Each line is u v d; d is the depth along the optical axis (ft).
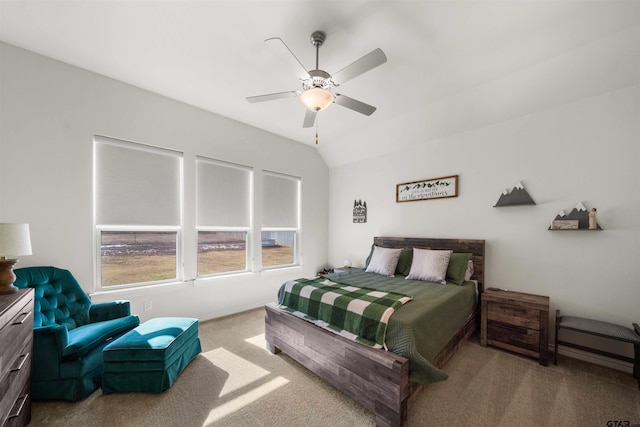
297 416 5.66
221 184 12.09
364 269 13.23
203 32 6.81
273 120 12.39
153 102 10.00
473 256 10.59
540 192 9.29
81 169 8.53
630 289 7.66
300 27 6.55
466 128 11.07
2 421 4.17
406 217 13.28
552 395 6.34
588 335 8.16
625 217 7.77
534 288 9.33
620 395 6.36
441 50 7.39
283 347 7.97
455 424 5.38
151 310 9.89
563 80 8.22
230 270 12.51
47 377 5.87
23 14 6.27
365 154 14.84
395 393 5.07
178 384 6.71
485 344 8.91
